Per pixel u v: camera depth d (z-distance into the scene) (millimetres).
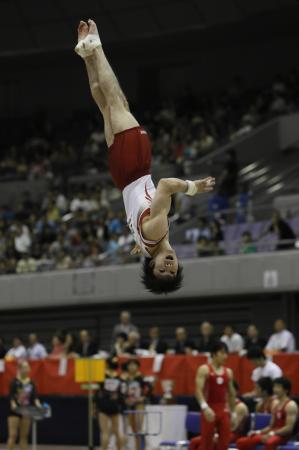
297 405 21906
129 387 24906
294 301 32906
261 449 20828
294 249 32062
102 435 24828
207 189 11703
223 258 33500
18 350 31734
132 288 35125
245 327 34781
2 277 39188
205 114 49656
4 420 30250
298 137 43812
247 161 44000
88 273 36531
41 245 40406
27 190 49312
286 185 40062
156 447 24609
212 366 20797
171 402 26109
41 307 38719
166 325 36906
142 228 11633
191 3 49656
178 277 12148
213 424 20469
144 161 12086
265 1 47969
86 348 30219
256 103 47750
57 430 29531
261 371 23297
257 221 37000
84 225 40938
